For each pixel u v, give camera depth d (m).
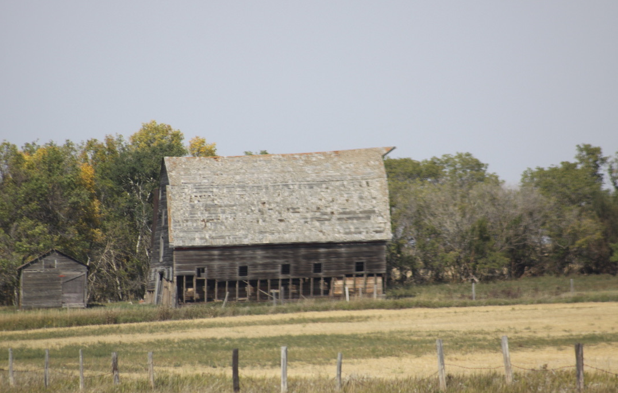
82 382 83.00
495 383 75.31
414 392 73.31
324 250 195.50
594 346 109.75
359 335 127.38
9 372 88.38
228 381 83.31
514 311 155.00
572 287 185.12
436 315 153.12
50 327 148.38
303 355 108.00
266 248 193.12
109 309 162.12
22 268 189.62
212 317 160.62
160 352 113.94
